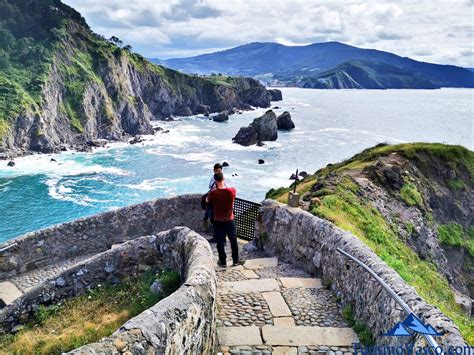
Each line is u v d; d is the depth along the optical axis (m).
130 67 136.38
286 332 6.40
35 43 113.44
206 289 5.77
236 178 64.25
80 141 97.69
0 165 71.81
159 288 8.02
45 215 48.56
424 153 33.00
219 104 171.25
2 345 7.44
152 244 9.07
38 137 85.56
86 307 8.29
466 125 144.25
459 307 16.98
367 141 99.94
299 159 78.56
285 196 20.03
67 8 137.38
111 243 12.87
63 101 103.88
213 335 5.91
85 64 117.06
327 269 8.39
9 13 118.75
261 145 91.44
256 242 12.04
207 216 9.69
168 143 97.44
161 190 59.06
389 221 22.47
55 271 11.67
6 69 101.50
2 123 80.81
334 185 22.73
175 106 157.00
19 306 8.30
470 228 30.30
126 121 117.38
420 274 17.02
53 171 68.94
